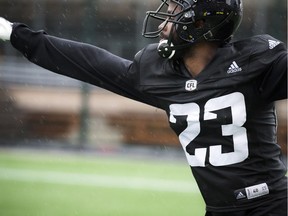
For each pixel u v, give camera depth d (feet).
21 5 143.54
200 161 33.99
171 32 34.53
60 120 136.98
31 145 132.46
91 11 128.77
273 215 33.81
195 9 33.86
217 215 34.78
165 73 34.68
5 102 136.26
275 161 34.27
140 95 35.81
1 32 37.63
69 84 138.51
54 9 140.67
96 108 132.77
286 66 32.45
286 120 123.44
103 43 130.93
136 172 106.63
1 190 88.84
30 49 37.37
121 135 131.85
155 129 131.44
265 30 123.85
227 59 33.60
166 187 94.99
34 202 81.41
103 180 98.94
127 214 76.48
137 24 130.41
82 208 79.15
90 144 126.93
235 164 33.60
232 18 34.35
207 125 33.60
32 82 138.51
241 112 33.22
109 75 36.14
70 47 36.78
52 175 101.35
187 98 34.09
